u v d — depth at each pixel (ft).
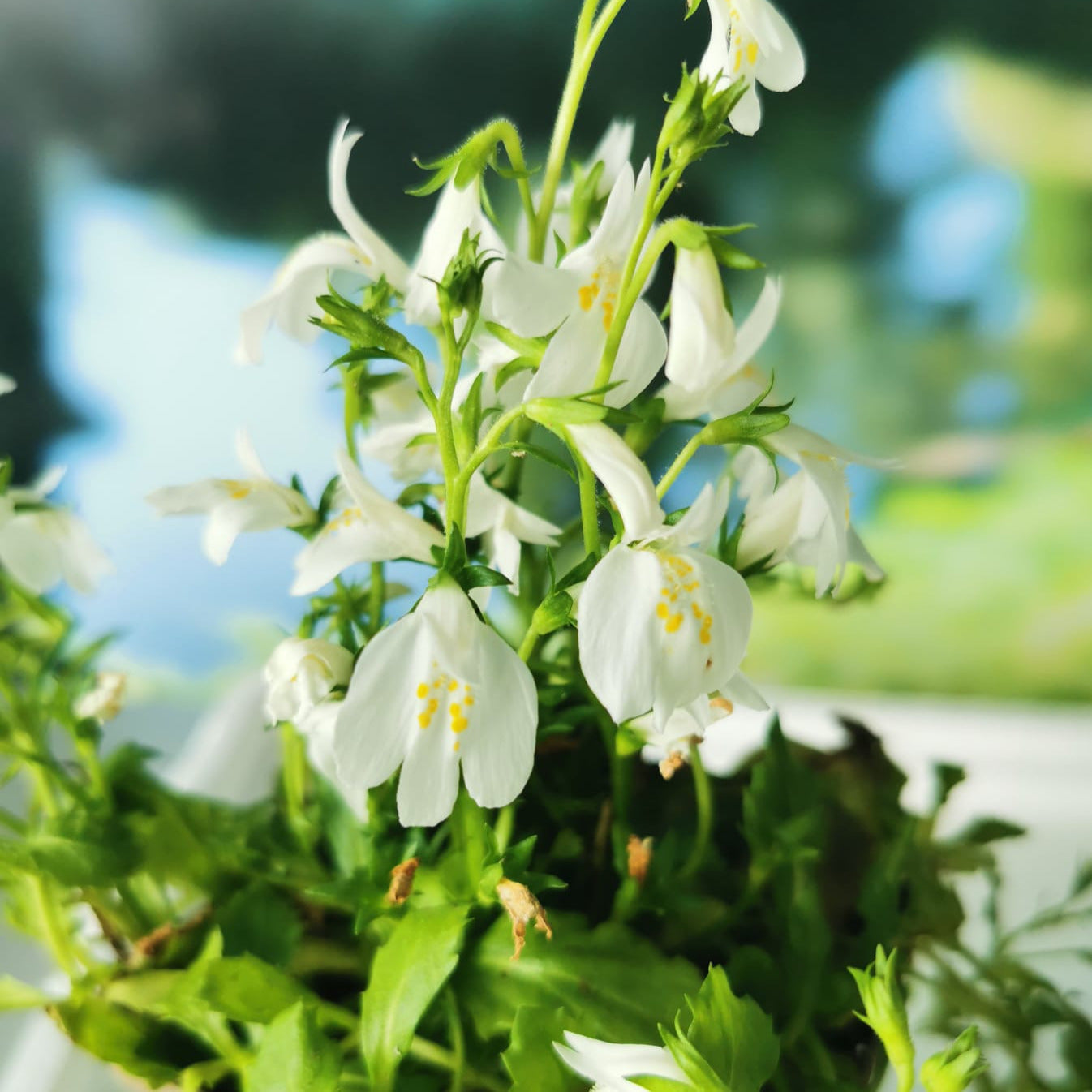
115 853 0.54
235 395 1.52
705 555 0.42
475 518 0.50
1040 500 1.59
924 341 1.54
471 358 0.53
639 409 0.49
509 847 0.49
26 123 1.37
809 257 1.50
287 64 1.38
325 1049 0.46
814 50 1.41
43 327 1.48
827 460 0.46
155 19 1.33
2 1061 0.71
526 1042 0.46
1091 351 1.52
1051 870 0.83
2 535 0.53
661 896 0.52
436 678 0.42
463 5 1.34
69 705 0.54
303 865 0.56
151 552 1.54
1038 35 1.39
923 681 1.65
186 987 0.51
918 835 0.61
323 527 0.50
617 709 0.40
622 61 1.37
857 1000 0.52
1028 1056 0.59
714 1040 0.44
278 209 1.46
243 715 0.81
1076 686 1.64
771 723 0.56
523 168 0.46
